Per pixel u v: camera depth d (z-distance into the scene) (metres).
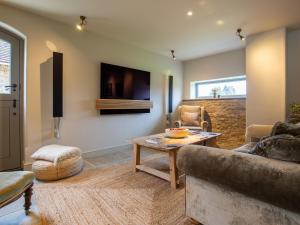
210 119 4.78
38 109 2.87
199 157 1.36
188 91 5.43
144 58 4.48
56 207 1.77
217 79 4.84
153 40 3.92
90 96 3.52
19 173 1.58
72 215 1.65
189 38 3.79
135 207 1.78
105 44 3.72
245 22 3.07
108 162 3.16
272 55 3.36
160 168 2.83
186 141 2.51
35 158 2.49
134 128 4.33
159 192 2.08
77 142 3.36
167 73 5.08
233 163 1.18
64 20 3.03
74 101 3.30
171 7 2.62
